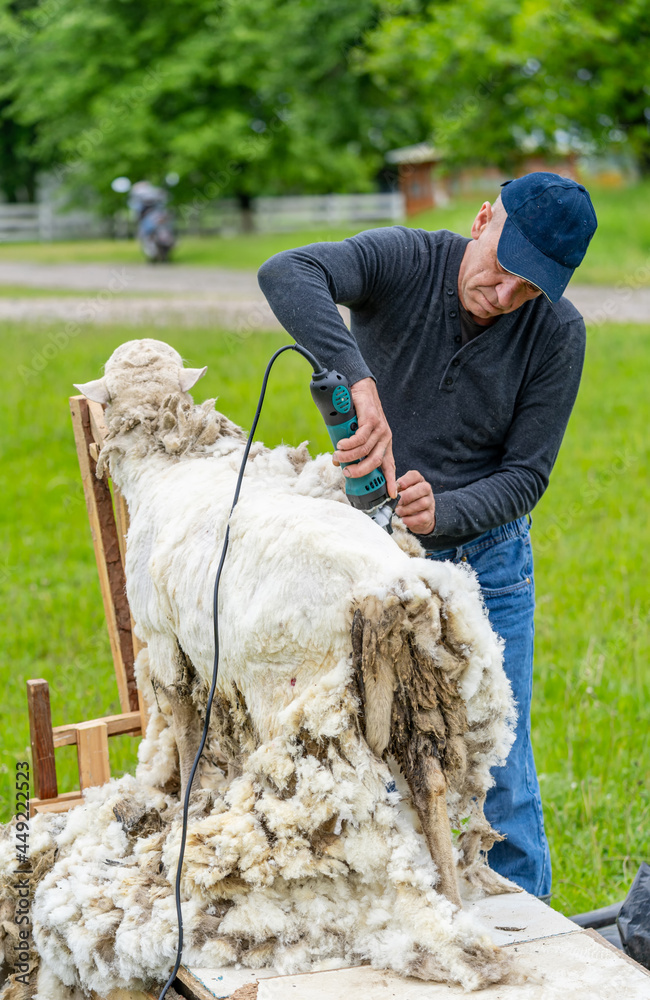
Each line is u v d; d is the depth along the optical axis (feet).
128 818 8.38
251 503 7.56
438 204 91.97
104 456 9.18
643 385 34.01
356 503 7.64
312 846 6.80
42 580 19.79
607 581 19.30
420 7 76.54
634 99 65.05
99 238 108.17
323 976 6.47
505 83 64.49
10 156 117.19
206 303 50.96
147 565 8.32
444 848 6.81
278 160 88.12
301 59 81.51
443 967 6.40
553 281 7.91
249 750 7.48
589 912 10.48
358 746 6.73
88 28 81.56
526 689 9.70
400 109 91.71
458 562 9.26
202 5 82.28
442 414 8.93
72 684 15.52
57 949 7.69
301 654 6.92
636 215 63.93
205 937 6.87
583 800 12.76
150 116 80.64
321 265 8.13
